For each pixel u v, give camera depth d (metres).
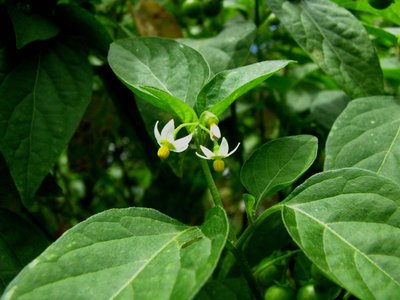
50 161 0.10
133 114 0.13
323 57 0.11
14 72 0.11
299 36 0.11
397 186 0.07
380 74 0.11
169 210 0.15
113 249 0.07
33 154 0.10
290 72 0.18
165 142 0.08
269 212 0.08
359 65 0.11
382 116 0.10
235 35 0.12
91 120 0.15
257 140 0.19
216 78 0.09
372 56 0.11
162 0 0.17
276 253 0.11
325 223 0.07
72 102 0.11
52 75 0.11
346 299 0.09
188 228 0.07
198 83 0.09
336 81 0.11
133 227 0.07
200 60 0.09
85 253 0.07
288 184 0.08
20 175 0.10
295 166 0.08
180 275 0.06
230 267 0.12
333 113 0.13
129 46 0.10
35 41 0.11
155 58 0.09
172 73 0.09
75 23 0.12
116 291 0.06
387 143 0.09
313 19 0.11
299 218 0.07
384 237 0.07
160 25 0.15
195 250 0.06
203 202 0.16
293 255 0.11
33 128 0.10
